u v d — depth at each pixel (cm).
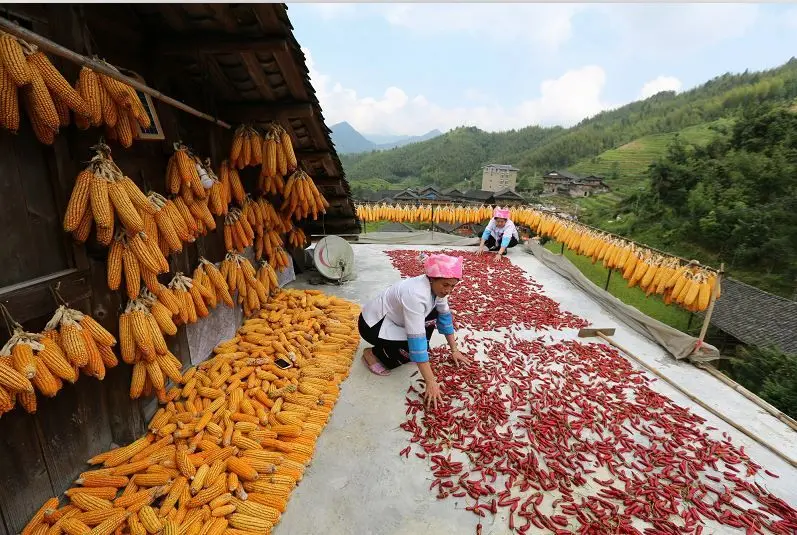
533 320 552
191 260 379
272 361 381
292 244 664
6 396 180
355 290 660
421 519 250
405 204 1280
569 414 347
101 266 255
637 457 303
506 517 253
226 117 416
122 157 280
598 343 494
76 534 211
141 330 253
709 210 3456
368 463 292
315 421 320
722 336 2166
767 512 260
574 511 255
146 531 219
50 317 222
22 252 208
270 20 297
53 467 233
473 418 338
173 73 342
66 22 220
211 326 405
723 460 303
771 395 1451
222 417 305
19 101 200
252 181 506
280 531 239
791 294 2598
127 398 284
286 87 394
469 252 984
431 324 391
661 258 551
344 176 630
